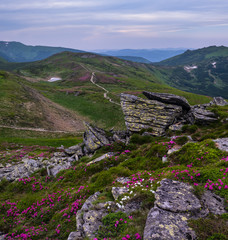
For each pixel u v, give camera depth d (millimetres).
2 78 106188
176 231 6617
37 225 14016
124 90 134500
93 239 7551
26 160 31125
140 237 7004
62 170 23938
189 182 10234
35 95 96562
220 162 11828
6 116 60594
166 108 30328
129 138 28188
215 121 25469
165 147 18078
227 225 6656
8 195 20891
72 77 188750
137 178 13203
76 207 13008
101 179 15742
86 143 30750
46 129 63594
